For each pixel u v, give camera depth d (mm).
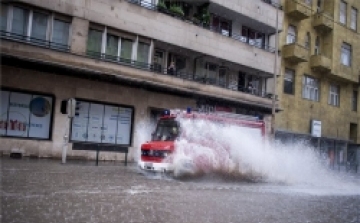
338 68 32219
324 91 32000
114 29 18328
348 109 34844
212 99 22188
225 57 22938
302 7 28312
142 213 6105
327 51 32031
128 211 6172
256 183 12188
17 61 14844
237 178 12875
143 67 19375
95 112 18047
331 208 8156
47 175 10023
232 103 23312
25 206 5988
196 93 20969
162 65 21250
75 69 16250
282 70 28094
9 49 14844
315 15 31031
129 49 18984
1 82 15062
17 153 15250
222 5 22625
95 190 8078
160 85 19172
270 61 26094
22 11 15805
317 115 31094
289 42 28984
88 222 5277
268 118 26672
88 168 13133
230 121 13586
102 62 17469
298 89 29406
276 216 6703
